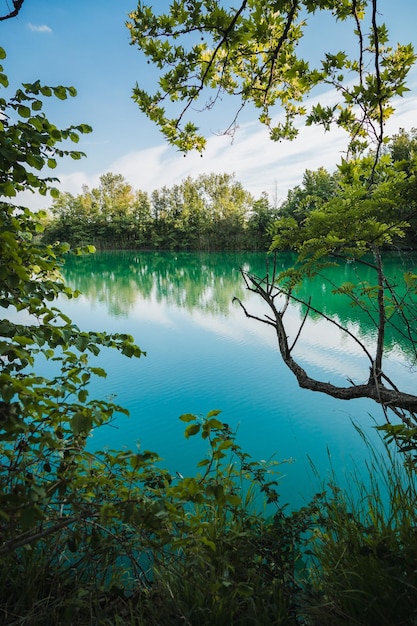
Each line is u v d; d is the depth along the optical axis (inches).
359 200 79.3
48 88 68.2
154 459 57.9
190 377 285.1
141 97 107.2
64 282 93.0
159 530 57.6
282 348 92.2
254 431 204.8
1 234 51.3
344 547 71.3
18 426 44.6
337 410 226.2
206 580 64.2
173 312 576.4
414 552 61.8
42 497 46.6
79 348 68.5
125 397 252.1
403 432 57.9
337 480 151.3
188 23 79.4
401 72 70.3
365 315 474.0
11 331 60.2
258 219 1893.5
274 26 84.6
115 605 66.6
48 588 69.1
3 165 59.0
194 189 2503.7
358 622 56.3
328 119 76.5
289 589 69.9
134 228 2511.1
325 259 91.4
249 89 94.7
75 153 76.7
